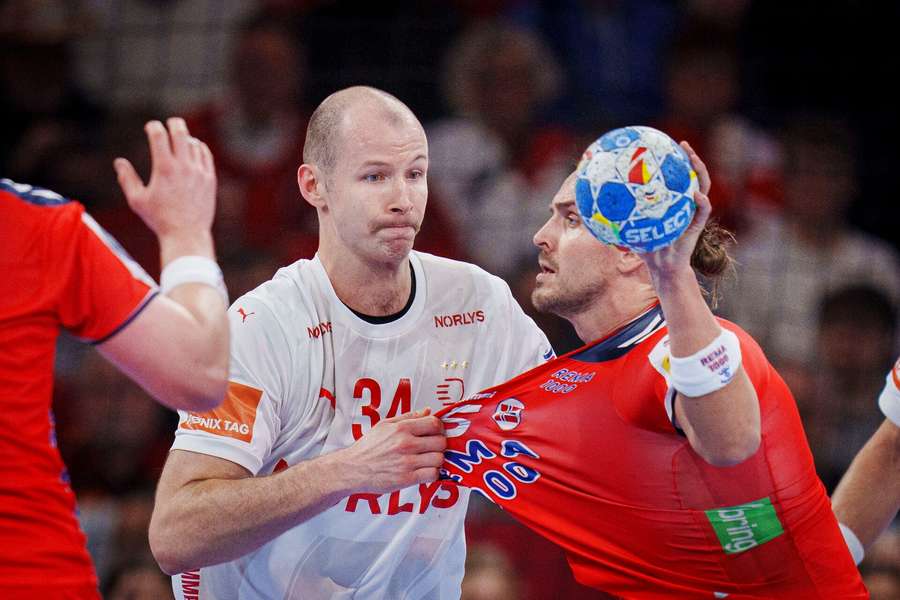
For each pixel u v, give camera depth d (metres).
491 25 23.44
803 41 23.62
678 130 22.08
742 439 8.00
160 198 7.74
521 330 10.95
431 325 10.54
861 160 23.09
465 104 22.56
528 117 22.39
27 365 7.52
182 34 25.08
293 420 10.27
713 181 21.45
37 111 24.52
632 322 9.18
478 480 9.96
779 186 21.83
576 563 9.74
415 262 10.60
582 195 7.84
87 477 20.03
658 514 9.12
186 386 7.58
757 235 21.59
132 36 25.20
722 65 22.33
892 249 22.08
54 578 7.62
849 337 19.97
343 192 9.92
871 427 19.73
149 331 7.54
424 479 9.58
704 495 8.87
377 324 10.34
